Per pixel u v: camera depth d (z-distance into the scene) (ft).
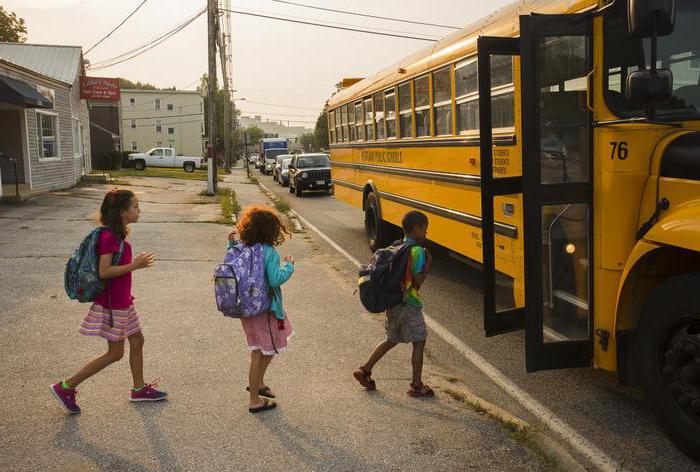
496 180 15.39
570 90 13.84
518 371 17.79
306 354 18.54
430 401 14.99
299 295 26.25
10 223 43.06
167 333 20.18
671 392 12.59
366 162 38.45
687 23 13.23
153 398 14.78
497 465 12.01
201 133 258.98
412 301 14.97
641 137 13.17
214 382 16.06
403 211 31.40
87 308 22.67
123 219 13.70
